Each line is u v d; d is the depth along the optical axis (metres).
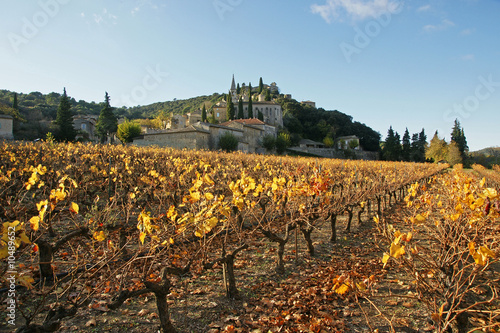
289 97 119.50
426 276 4.44
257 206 7.88
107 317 3.38
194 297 3.97
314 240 6.73
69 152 11.08
